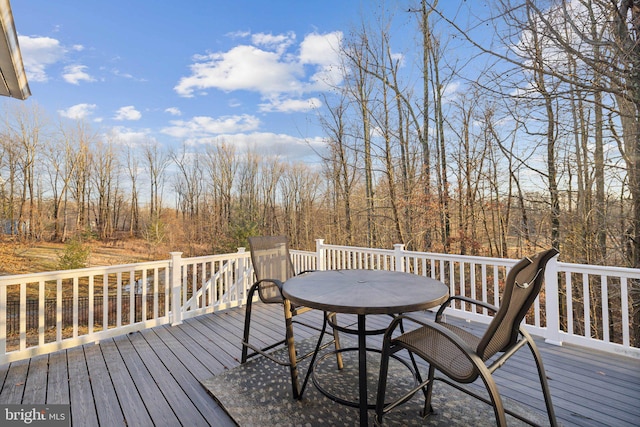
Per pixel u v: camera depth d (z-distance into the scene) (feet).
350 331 6.15
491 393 4.50
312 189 57.67
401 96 34.91
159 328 12.29
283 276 10.48
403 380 8.02
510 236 30.48
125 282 47.32
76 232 61.52
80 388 7.92
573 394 7.27
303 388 7.22
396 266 14.16
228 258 14.96
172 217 73.56
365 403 5.70
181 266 13.28
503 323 5.02
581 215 22.68
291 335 7.38
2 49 8.40
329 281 7.64
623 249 19.03
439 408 6.80
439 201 34.37
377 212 38.42
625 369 8.39
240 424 6.37
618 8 13.00
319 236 54.03
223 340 11.05
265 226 65.67
